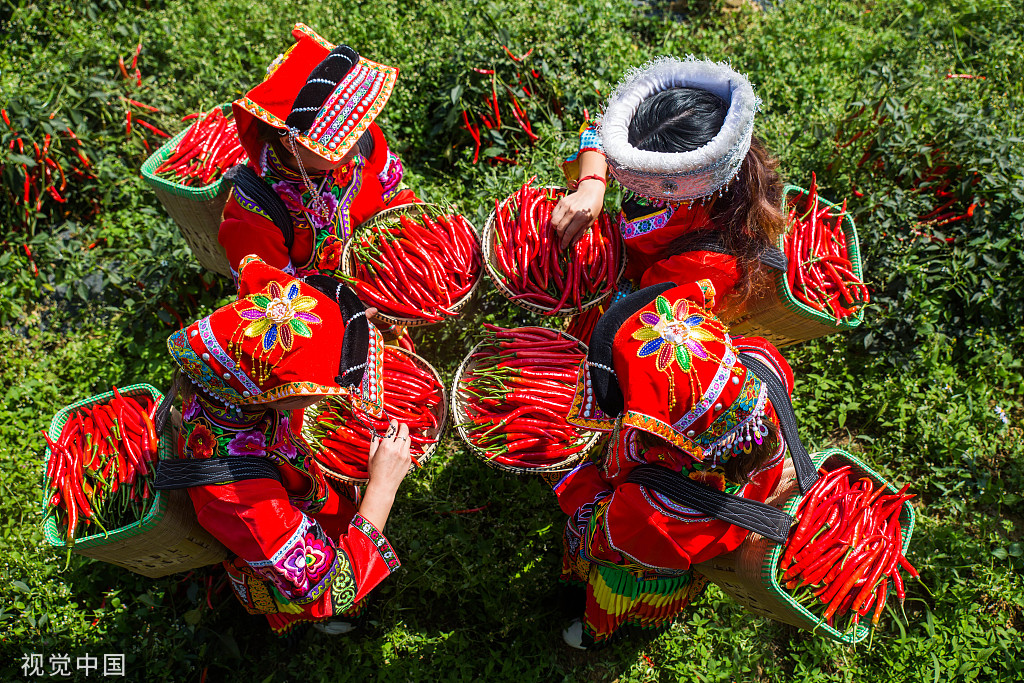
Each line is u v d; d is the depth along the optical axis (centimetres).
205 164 367
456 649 338
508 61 459
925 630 346
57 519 280
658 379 214
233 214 279
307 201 279
